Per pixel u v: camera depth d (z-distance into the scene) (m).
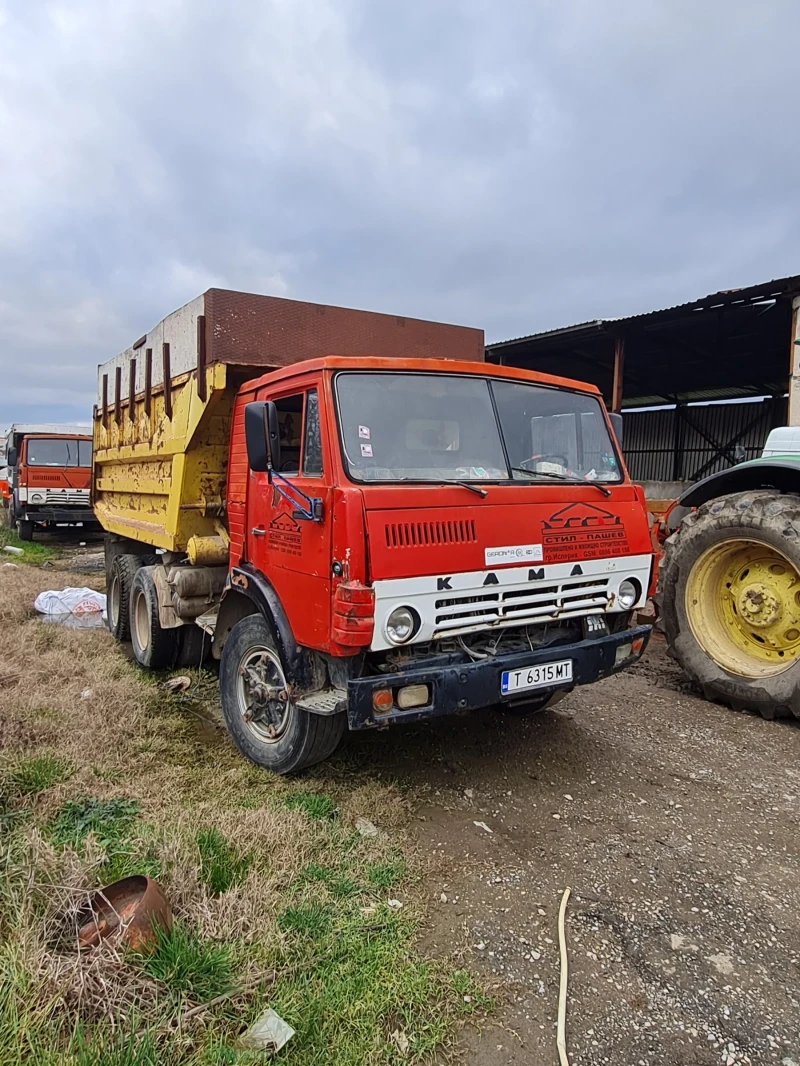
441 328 5.28
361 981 2.34
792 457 5.25
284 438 3.95
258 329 4.52
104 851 2.89
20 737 4.04
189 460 5.09
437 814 3.52
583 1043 2.15
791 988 2.39
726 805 3.63
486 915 2.74
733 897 2.87
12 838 2.93
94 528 16.95
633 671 6.01
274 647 3.80
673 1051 2.13
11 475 18.03
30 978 2.11
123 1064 1.87
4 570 10.52
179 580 5.31
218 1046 2.01
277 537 3.71
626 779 3.91
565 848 3.22
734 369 14.74
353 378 3.44
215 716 4.89
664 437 16.81
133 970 2.19
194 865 2.77
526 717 4.78
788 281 8.36
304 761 3.70
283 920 2.59
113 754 4.04
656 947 2.58
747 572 5.14
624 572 3.93
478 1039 2.16
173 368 5.28
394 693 3.14
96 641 6.77
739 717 4.89
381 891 2.87
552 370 15.16
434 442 3.54
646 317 10.12
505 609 3.44
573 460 4.07
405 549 3.10
